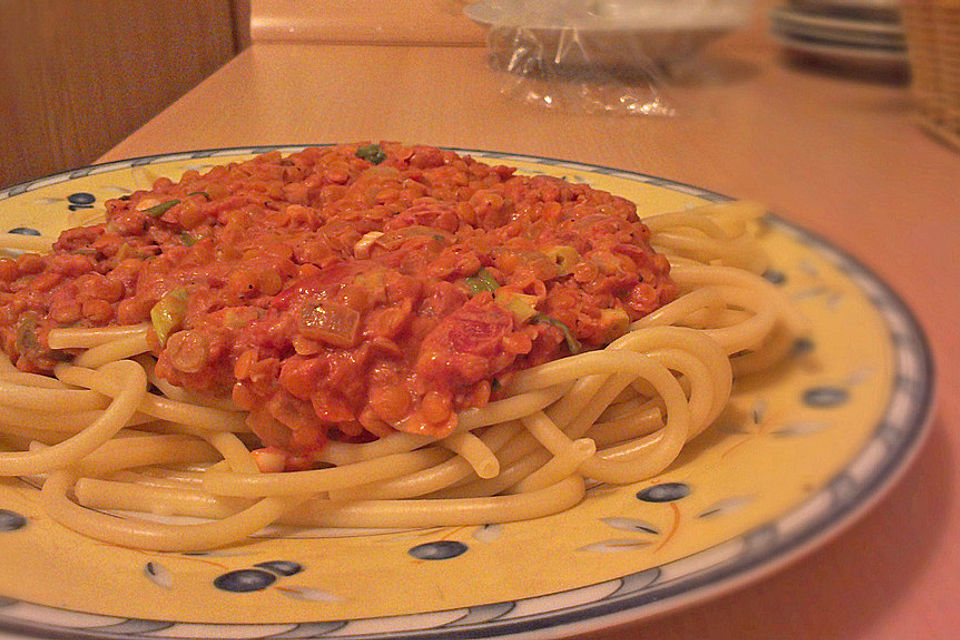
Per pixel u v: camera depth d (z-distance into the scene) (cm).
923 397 21
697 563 20
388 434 27
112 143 54
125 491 27
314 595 21
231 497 27
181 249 31
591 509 25
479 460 27
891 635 20
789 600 21
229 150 46
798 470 21
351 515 27
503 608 19
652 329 30
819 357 21
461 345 27
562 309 29
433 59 64
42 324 31
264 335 27
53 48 44
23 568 22
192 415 29
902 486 23
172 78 64
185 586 21
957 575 21
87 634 19
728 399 29
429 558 23
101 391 30
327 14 72
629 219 34
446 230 32
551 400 29
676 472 27
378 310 27
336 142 48
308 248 29
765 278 31
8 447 31
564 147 35
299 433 27
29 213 40
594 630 19
